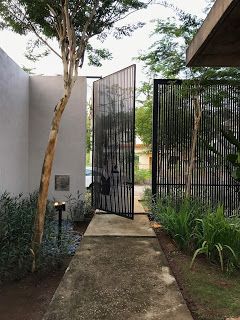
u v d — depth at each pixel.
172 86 6.34
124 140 5.82
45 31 4.53
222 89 6.20
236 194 6.38
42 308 2.92
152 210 5.73
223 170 6.37
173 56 6.04
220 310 2.75
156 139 6.40
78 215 6.21
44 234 3.95
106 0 4.33
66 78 3.97
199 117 6.05
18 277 3.47
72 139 6.45
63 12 4.09
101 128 6.51
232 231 3.74
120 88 5.88
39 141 6.43
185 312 2.62
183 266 3.70
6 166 5.07
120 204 5.98
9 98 5.19
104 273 3.43
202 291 3.10
